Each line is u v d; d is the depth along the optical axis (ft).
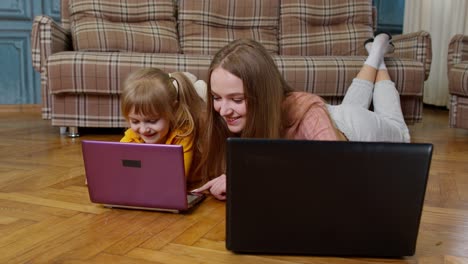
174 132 4.02
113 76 6.86
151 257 2.72
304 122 3.62
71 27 8.13
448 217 3.55
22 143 6.59
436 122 9.67
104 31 7.92
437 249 2.94
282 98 3.58
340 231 2.74
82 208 3.61
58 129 8.02
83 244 2.90
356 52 8.43
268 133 3.44
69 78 6.87
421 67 7.20
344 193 2.68
